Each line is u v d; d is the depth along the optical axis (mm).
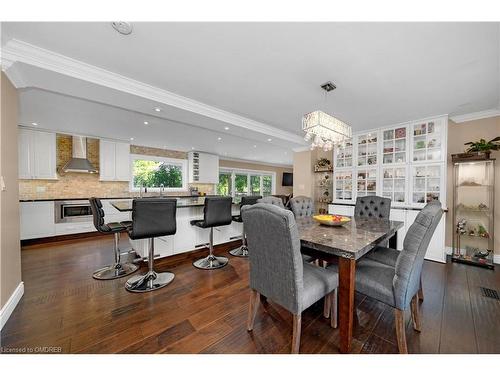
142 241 2887
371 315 1873
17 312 1844
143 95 2475
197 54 1899
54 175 4383
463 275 2721
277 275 1382
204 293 2217
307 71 2148
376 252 2100
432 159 3506
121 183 5477
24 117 3525
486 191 3230
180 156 6770
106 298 2098
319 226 2191
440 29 1550
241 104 3031
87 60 2002
